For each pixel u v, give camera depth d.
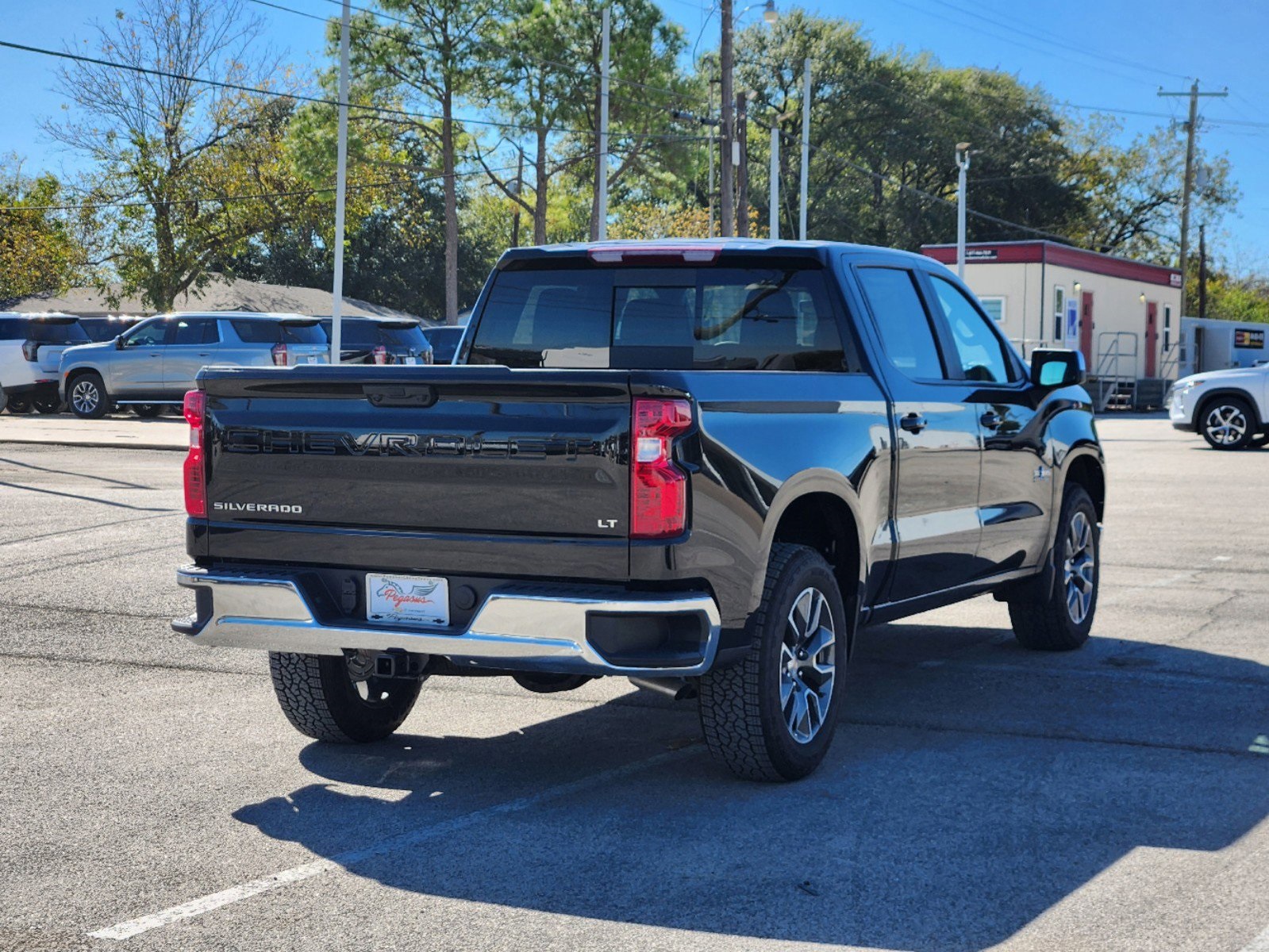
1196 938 3.90
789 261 6.15
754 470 5.03
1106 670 7.50
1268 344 53.06
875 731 6.22
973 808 5.09
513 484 4.77
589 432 4.67
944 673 7.45
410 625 4.96
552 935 3.94
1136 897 4.21
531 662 4.72
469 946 3.86
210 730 6.28
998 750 5.90
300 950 3.84
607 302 6.46
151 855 4.63
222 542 5.32
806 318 6.15
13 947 3.86
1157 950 3.82
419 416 4.89
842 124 72.75
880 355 6.17
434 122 54.81
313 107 49.25
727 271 6.29
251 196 49.66
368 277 71.81
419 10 51.25
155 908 4.15
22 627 8.60
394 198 60.56
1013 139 74.94
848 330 6.07
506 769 5.68
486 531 4.84
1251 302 107.44
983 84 76.44
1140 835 4.78
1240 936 3.91
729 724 5.23
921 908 4.12
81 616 8.92
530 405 4.76
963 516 6.71
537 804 5.19
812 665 5.50
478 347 6.68
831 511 5.79
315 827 4.93
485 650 4.76
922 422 6.26
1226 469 19.78
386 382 4.88
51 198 53.81
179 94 48.34
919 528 6.29
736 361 6.28
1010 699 6.84
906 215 73.06
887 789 5.35
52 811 5.10
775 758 5.29
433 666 5.25
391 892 4.29
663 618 4.74
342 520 5.06
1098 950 3.82
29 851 4.66
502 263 6.63
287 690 5.81
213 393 5.30
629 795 5.29
